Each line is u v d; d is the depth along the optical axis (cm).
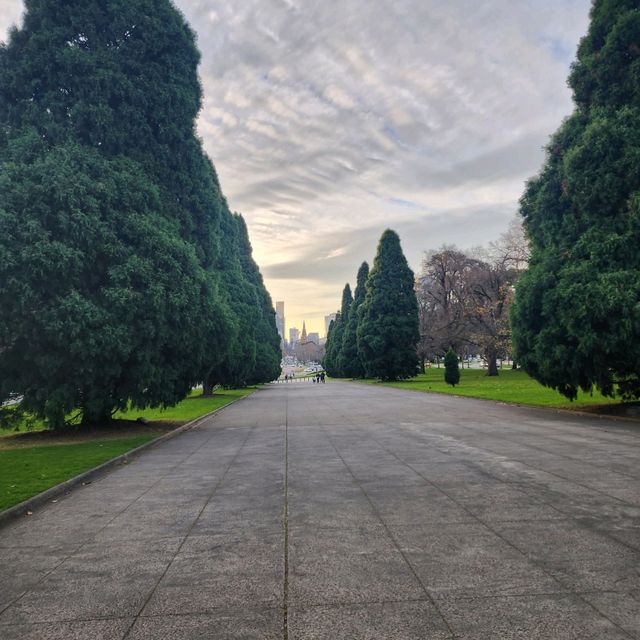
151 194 1565
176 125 1716
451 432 1244
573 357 1480
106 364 1389
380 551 446
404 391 3297
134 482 795
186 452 1086
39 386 1377
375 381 5291
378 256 5050
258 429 1473
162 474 850
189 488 732
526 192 1853
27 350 1335
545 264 1611
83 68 1526
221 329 1692
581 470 761
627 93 1530
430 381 4572
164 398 1550
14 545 504
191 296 1533
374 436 1217
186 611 345
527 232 1875
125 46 1609
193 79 1808
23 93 1510
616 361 1427
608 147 1475
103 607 355
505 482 696
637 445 979
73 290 1317
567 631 304
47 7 1546
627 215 1431
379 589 369
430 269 5597
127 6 1606
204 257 1828
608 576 381
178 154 1752
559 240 1641
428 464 842
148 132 1647
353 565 416
